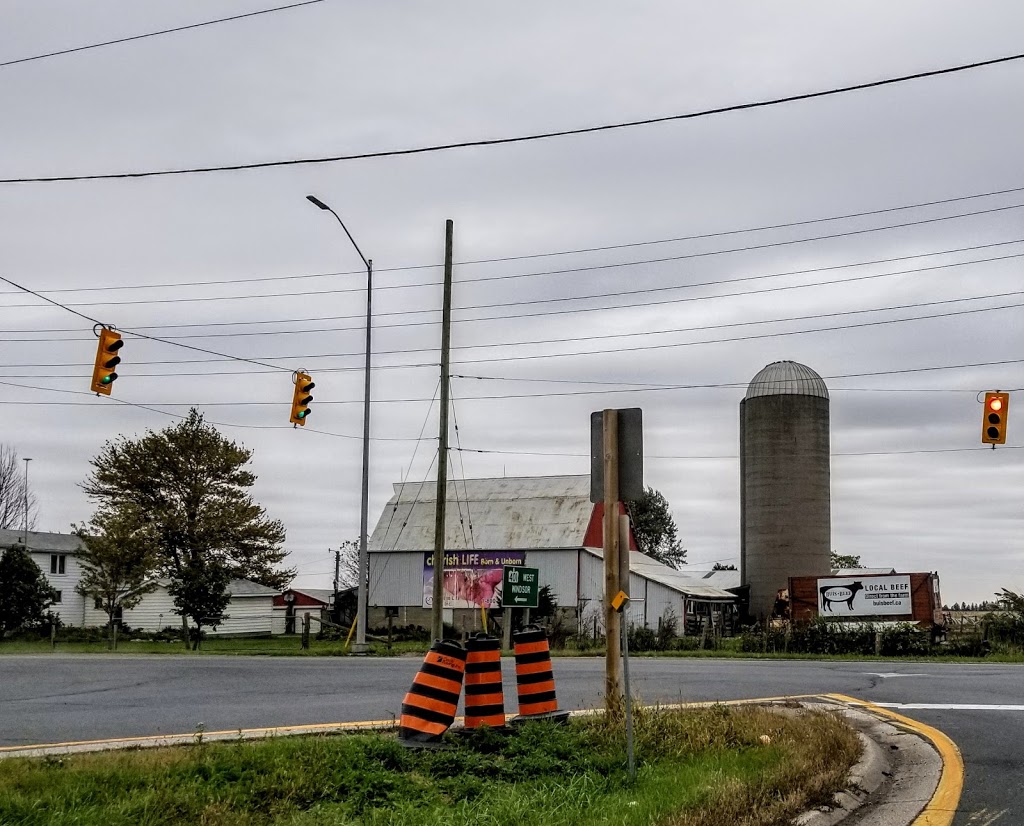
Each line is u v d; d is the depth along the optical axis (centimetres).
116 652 3644
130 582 5078
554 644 4200
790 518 5331
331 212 3022
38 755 1003
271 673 2262
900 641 3625
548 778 938
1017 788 930
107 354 2100
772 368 5538
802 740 1116
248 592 7356
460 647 1096
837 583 4475
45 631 5347
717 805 805
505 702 1602
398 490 6656
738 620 5662
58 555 6656
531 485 6253
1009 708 1502
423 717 1071
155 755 985
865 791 949
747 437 5500
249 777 914
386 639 5225
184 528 5469
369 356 3372
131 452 5550
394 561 6144
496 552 5838
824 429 5419
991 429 2362
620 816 785
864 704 1578
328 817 808
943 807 861
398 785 911
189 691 1816
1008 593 3850
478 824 787
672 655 3503
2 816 755
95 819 763
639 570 5703
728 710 1286
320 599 8712
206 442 5600
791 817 810
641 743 1073
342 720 1383
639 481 1194
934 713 1454
